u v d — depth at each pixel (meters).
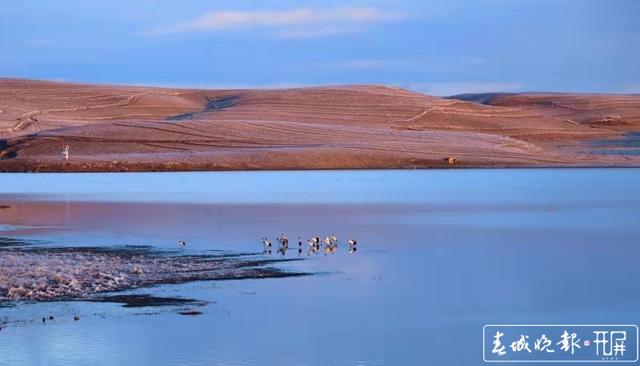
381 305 35.97
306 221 69.75
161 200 93.12
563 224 67.25
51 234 59.94
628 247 53.34
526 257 49.12
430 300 37.03
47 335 30.91
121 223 67.94
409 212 78.06
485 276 42.81
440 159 180.12
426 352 29.61
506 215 75.06
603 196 97.56
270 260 47.25
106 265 44.22
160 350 29.08
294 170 172.88
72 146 192.75
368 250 51.88
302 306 35.66
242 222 68.94
